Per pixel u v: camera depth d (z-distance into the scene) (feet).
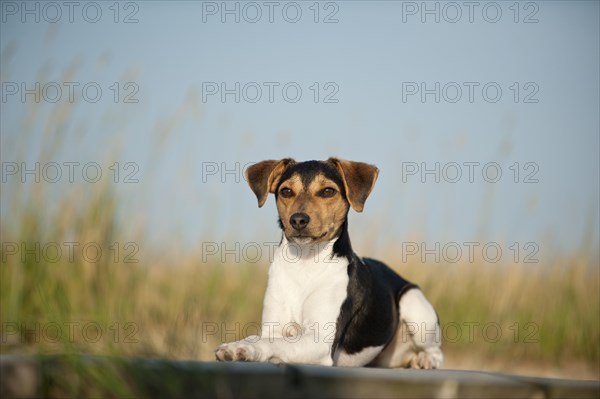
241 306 38.42
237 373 18.97
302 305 27.61
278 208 28.81
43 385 18.70
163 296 33.91
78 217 31.86
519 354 40.52
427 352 31.83
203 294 37.50
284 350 24.45
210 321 35.88
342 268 28.02
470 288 42.75
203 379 18.75
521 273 43.06
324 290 27.43
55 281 29.66
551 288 42.68
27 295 29.19
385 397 19.34
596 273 42.57
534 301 42.06
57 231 31.14
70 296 29.58
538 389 19.52
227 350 22.58
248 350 22.88
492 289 42.75
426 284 43.27
